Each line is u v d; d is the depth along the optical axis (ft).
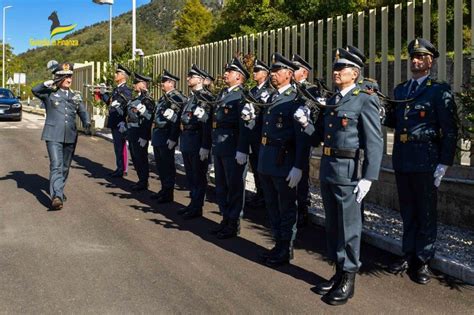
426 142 14.84
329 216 14.06
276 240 16.33
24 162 36.17
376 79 23.62
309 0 58.49
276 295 13.60
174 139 23.41
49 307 12.69
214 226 20.58
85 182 29.73
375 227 18.97
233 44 32.99
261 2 68.13
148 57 47.50
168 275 14.97
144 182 27.63
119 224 20.59
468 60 19.38
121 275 14.90
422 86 15.05
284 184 15.56
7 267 15.46
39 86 22.95
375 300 13.32
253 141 17.93
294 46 27.02
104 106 54.03
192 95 21.94
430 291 13.91
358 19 23.66
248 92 18.37
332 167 13.50
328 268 15.75
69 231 19.45
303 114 14.25
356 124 13.30
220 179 19.63
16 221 20.80
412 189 15.31
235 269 15.57
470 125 18.07
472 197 18.12
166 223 20.93
